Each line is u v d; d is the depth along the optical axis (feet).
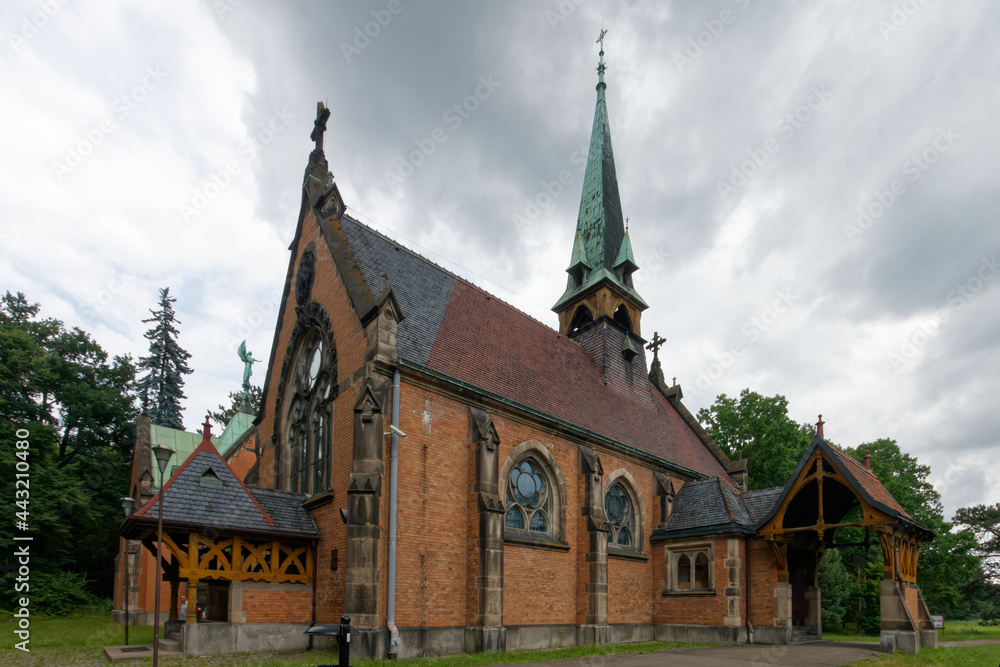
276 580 54.34
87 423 143.02
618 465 80.48
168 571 60.59
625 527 80.38
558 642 63.82
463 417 61.11
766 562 72.18
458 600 55.62
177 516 49.60
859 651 59.77
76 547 132.16
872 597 102.94
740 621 70.95
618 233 115.03
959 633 110.73
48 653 49.16
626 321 110.01
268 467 78.07
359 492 50.11
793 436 138.31
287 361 75.51
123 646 51.65
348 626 28.99
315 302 70.08
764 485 137.39
